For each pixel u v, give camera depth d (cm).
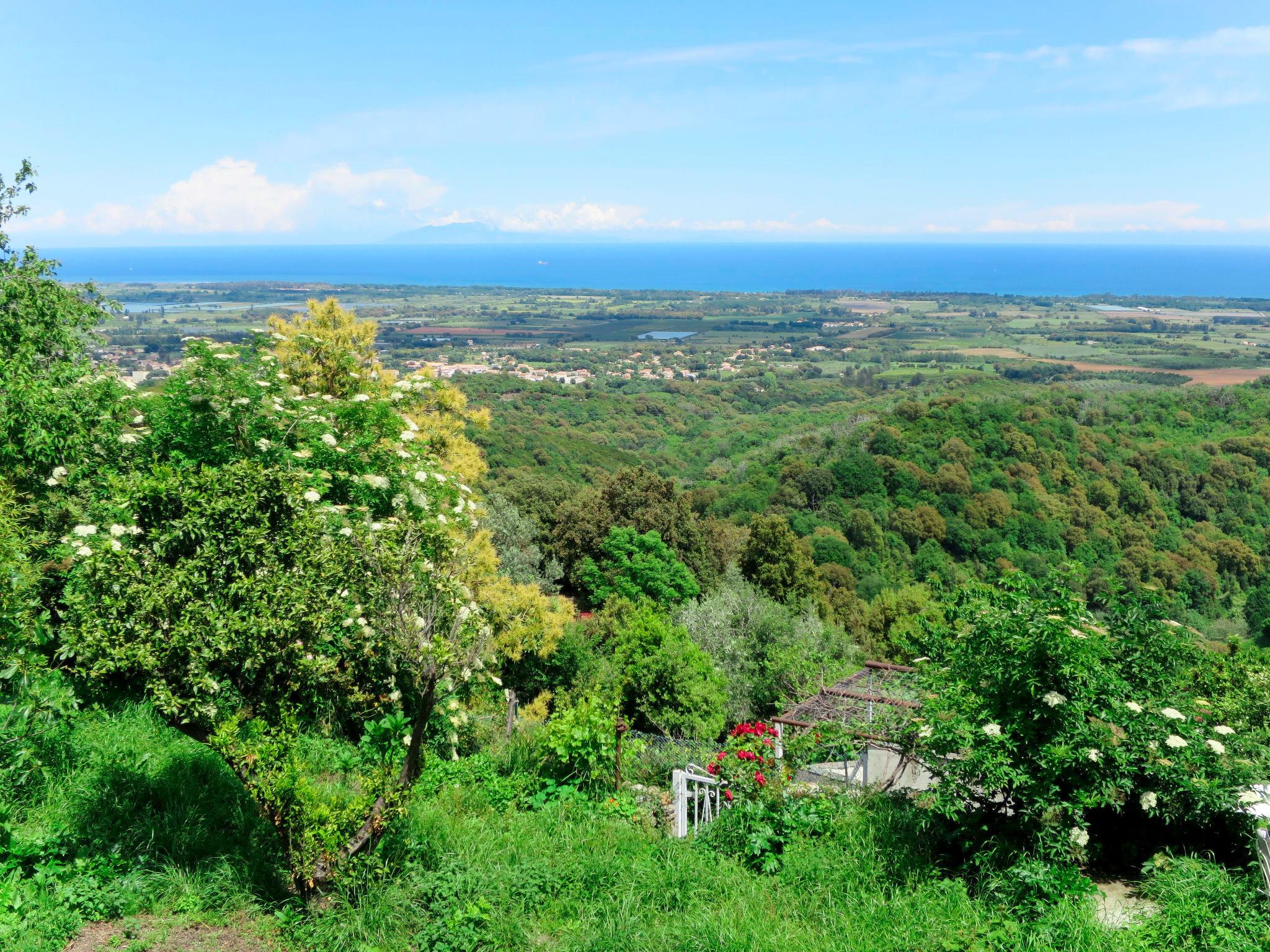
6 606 448
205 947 394
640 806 650
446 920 431
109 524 439
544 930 446
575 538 3167
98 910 401
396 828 484
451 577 507
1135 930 413
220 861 449
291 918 418
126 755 546
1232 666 844
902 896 470
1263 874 439
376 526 489
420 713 462
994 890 455
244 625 408
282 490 462
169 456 584
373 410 671
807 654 2134
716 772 653
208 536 429
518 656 1187
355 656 509
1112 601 546
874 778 881
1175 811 477
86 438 612
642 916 457
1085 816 513
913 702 837
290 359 1032
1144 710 492
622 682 1717
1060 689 481
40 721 489
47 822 459
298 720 636
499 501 2733
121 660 404
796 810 583
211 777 541
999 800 526
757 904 480
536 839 550
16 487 612
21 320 976
